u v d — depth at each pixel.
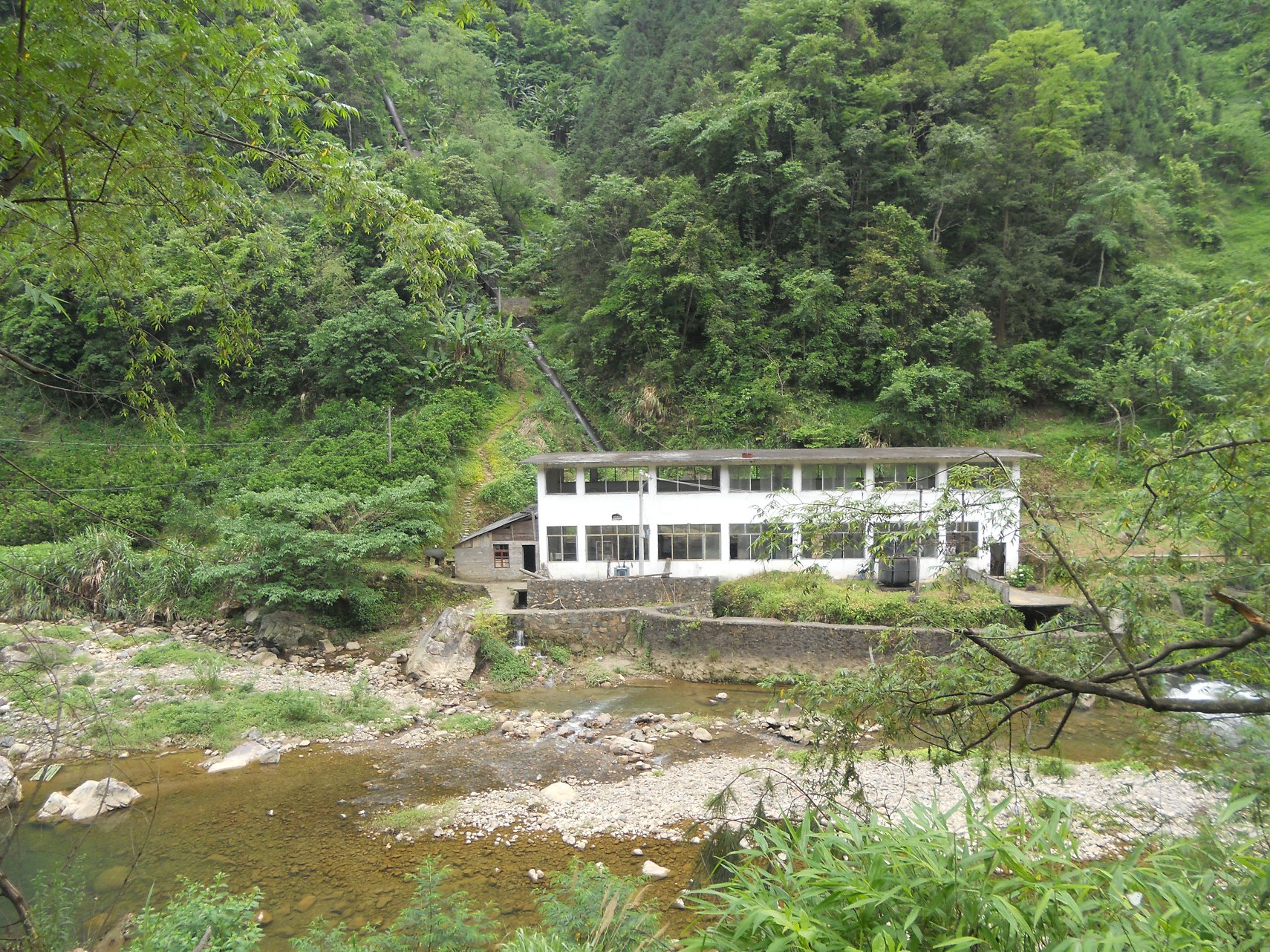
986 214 44.88
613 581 26.08
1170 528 6.20
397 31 79.25
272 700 20.03
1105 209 42.81
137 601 25.64
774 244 43.81
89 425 33.94
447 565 31.19
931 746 6.57
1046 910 3.51
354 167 7.15
